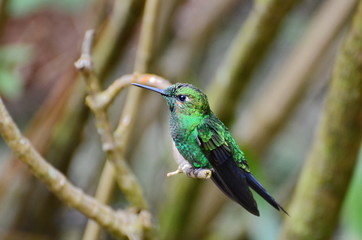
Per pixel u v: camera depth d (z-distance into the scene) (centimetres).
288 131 1185
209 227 879
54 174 485
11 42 933
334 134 591
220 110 752
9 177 858
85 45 515
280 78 888
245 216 867
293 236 643
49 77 942
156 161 1023
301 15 1127
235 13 1120
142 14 715
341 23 864
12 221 885
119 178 538
